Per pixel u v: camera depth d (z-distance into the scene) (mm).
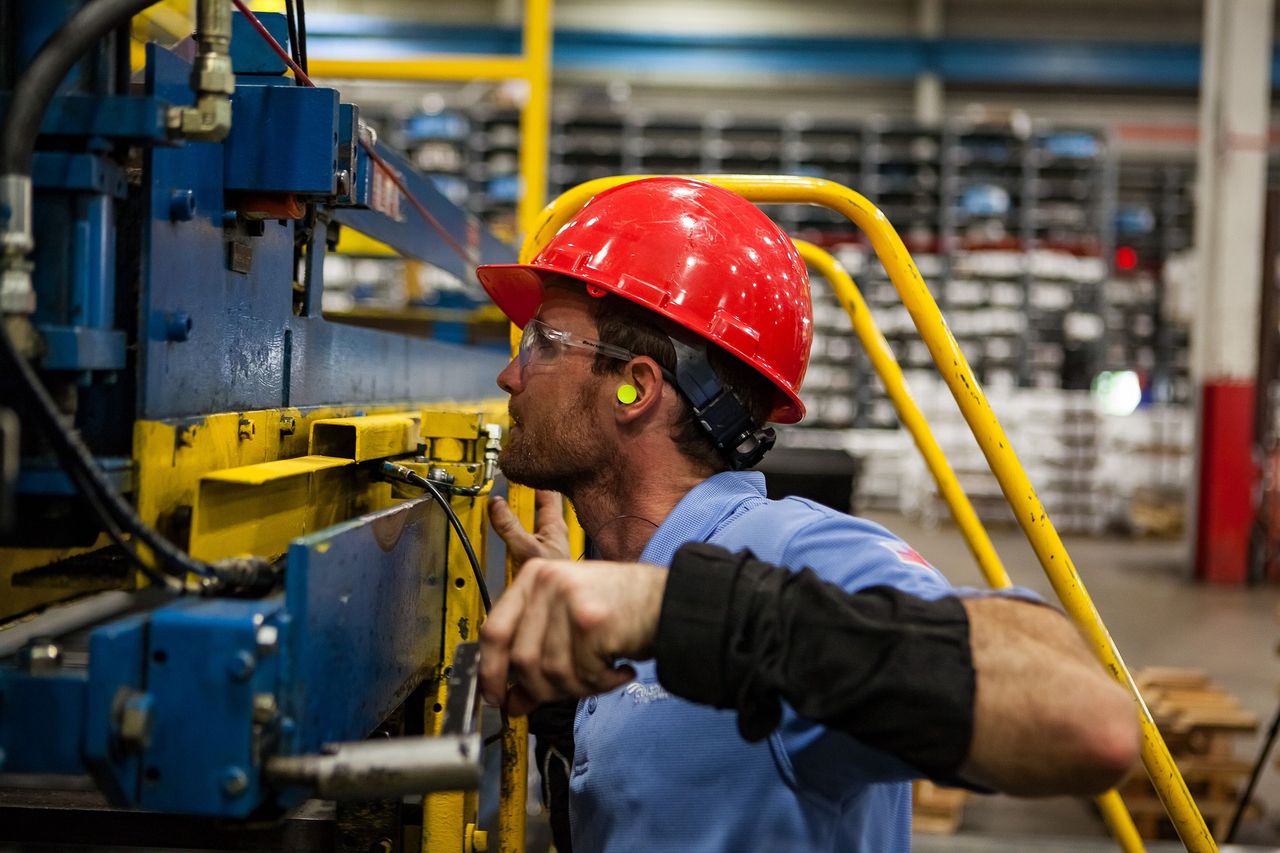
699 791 969
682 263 1134
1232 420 8258
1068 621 809
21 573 947
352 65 3654
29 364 776
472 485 1253
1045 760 724
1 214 751
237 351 1074
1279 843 3631
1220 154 8320
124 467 842
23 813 1179
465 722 772
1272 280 8320
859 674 722
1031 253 12289
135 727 693
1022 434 10938
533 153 3730
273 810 796
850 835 1002
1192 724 3742
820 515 1016
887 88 15320
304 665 747
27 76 751
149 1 781
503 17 14812
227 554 921
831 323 12383
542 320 1157
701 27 15141
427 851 1291
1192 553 8430
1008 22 15297
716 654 730
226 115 850
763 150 12727
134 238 875
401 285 9836
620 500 1148
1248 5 8219
